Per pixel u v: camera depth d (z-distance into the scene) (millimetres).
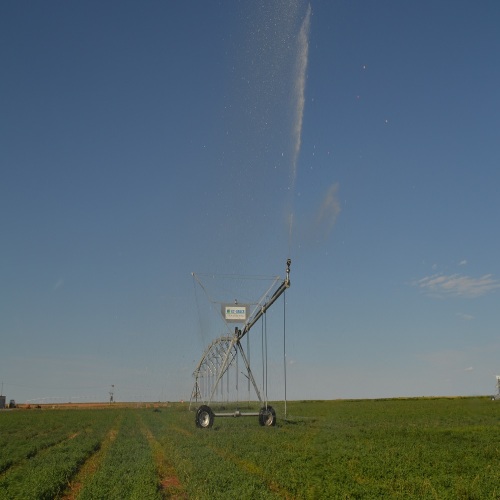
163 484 22734
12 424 66500
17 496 19984
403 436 39906
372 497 18266
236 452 29359
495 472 23141
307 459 26891
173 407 121688
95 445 37562
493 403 100250
